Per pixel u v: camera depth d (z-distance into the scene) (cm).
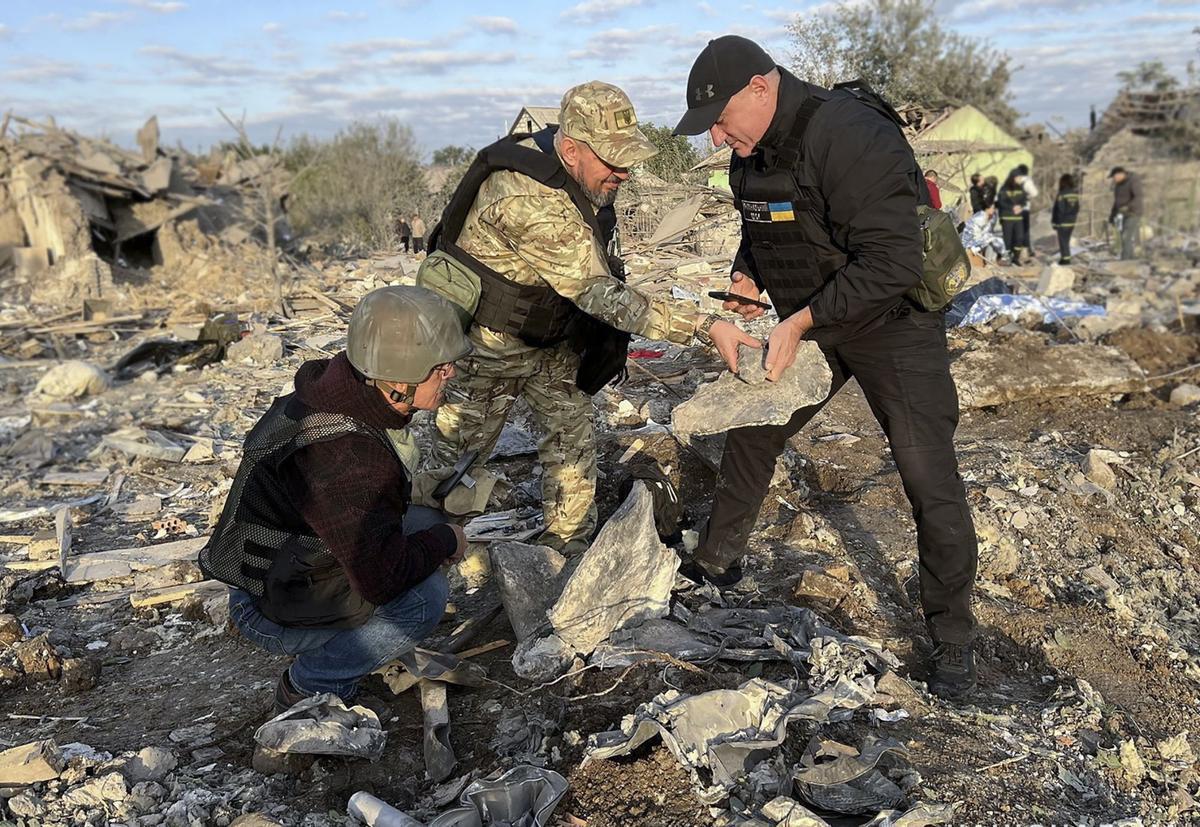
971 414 660
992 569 432
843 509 482
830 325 299
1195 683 362
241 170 2312
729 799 243
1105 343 831
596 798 247
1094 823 257
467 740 285
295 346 1086
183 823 252
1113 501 516
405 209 1988
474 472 366
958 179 1501
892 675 311
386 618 276
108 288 1747
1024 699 335
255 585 261
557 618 316
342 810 258
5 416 837
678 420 321
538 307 328
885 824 229
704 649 311
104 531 534
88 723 318
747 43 287
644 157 292
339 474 244
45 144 1961
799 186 293
